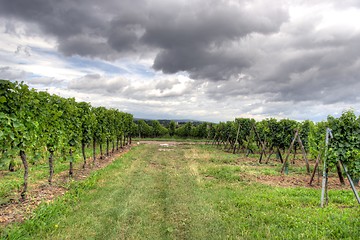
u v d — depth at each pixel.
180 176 12.70
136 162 17.12
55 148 10.40
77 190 9.39
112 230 6.35
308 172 14.42
